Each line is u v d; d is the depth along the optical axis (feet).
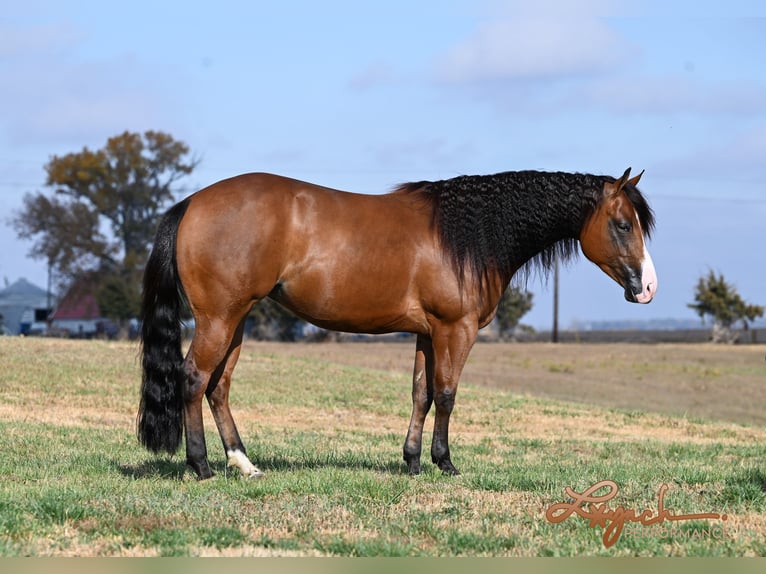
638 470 38.42
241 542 23.61
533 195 33.12
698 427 67.10
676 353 170.40
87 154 240.53
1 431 44.86
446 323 32.22
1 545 22.31
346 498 28.55
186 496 28.12
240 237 29.89
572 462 44.14
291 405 68.54
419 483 31.55
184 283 30.27
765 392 108.68
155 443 30.60
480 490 31.01
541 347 187.52
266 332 197.67
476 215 32.37
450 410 33.04
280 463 37.06
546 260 34.50
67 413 57.26
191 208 30.50
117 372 77.30
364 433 56.18
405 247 31.55
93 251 239.50
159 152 244.22
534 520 26.35
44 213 240.53
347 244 30.89
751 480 34.19
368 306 31.37
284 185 30.96
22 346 90.48
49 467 34.06
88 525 24.71
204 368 30.40
